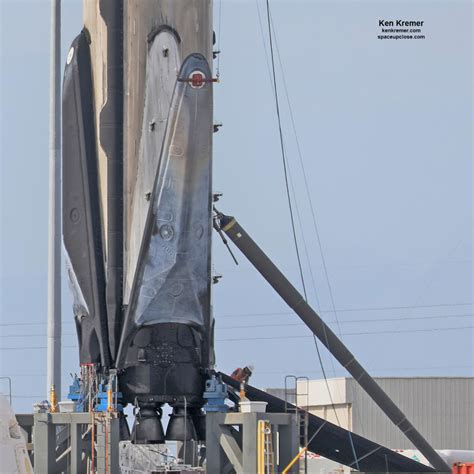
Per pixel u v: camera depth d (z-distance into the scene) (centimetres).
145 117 19988
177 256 19700
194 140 19650
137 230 19962
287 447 19500
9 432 11775
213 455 19312
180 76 19675
